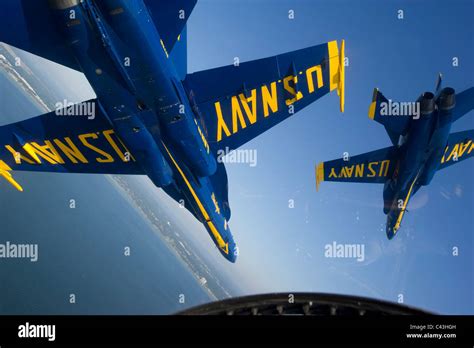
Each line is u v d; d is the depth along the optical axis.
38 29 15.71
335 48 19.61
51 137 21.47
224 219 23.22
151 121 17.05
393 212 26.84
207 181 21.09
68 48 15.23
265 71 19.55
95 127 21.05
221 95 19.72
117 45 14.74
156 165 18.67
